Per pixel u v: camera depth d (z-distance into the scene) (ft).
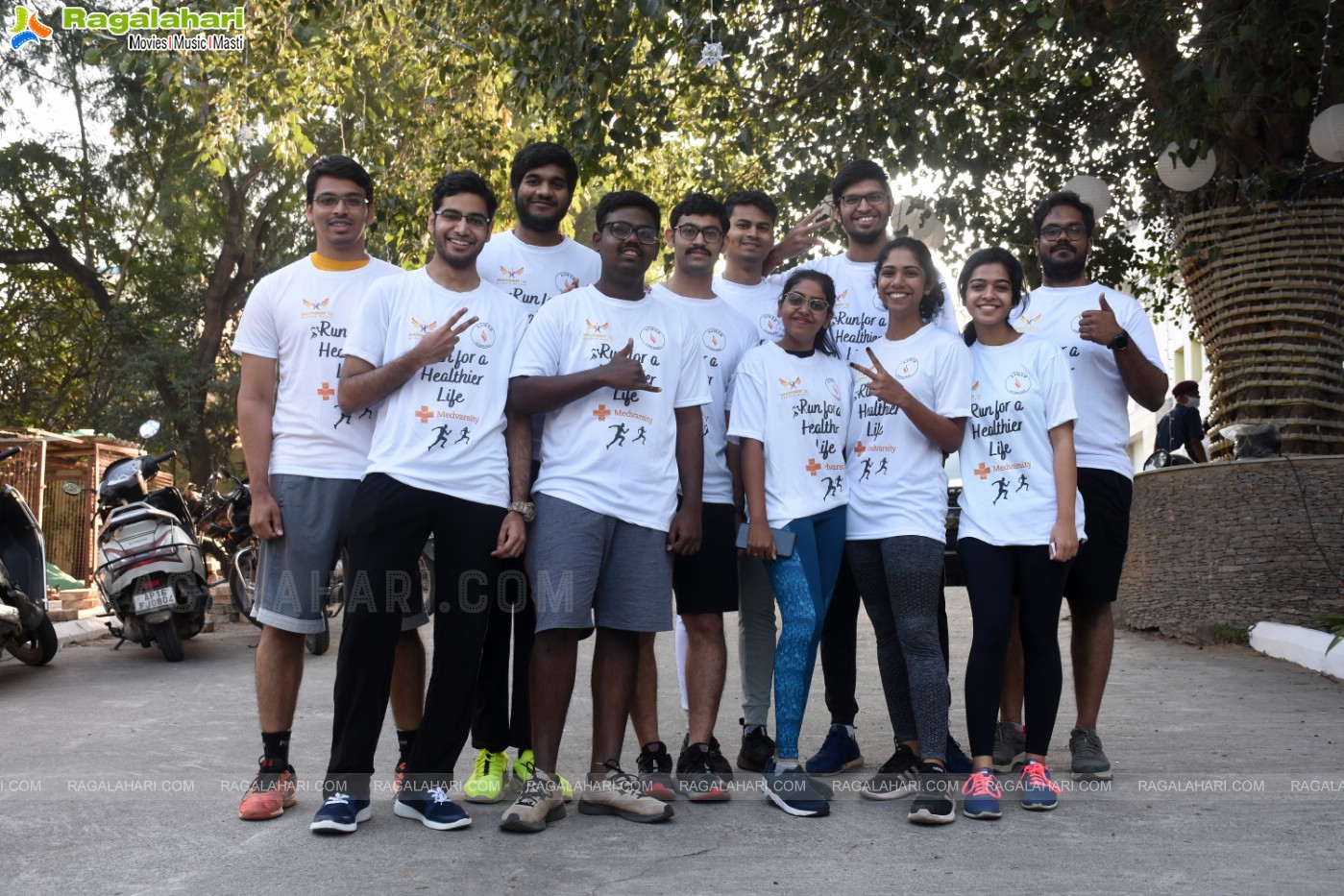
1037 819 13.09
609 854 11.88
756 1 29.09
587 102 28.22
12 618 24.54
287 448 13.79
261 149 62.90
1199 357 73.41
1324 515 25.77
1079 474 15.30
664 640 30.60
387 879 11.09
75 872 11.31
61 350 76.89
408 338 13.44
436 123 41.60
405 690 14.30
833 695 15.93
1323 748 16.06
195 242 72.18
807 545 14.37
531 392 13.39
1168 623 27.32
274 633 13.60
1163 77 25.54
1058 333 15.97
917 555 14.14
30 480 38.24
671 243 16.17
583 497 13.30
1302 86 24.61
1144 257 38.45
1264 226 27.50
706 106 31.73
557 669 13.21
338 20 37.76
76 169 65.00
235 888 10.81
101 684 24.50
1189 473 27.20
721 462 15.17
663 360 13.98
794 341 14.94
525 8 27.84
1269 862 11.24
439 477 12.93
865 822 13.12
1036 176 33.19
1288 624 25.17
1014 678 15.72
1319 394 27.71
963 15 24.12
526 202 15.12
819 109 28.45
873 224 16.42
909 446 14.55
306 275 14.16
